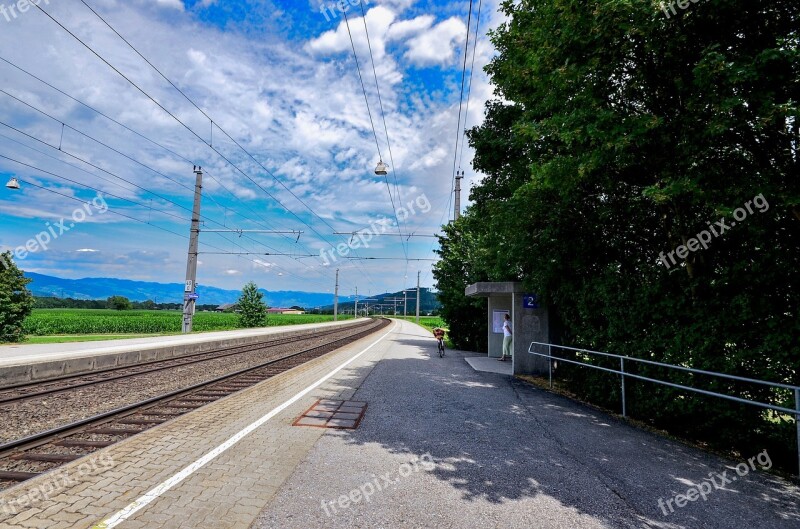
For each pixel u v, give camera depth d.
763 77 4.43
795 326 4.76
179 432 5.49
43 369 11.59
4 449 5.05
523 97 8.87
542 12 6.71
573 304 9.34
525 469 4.46
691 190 4.92
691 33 5.13
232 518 3.22
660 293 6.55
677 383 6.03
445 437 5.48
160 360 15.52
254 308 46.91
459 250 20.53
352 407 6.99
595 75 5.98
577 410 7.38
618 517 3.46
